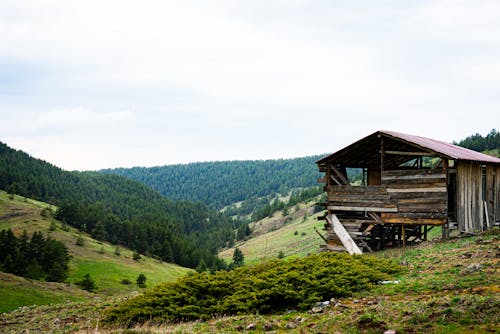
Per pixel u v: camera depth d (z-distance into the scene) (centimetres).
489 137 16300
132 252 15938
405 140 2338
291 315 1287
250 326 1187
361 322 1020
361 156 2870
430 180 2331
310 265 1688
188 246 16938
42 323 1830
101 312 1809
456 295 1112
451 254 1770
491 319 902
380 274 1530
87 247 14675
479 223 2580
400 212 2422
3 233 12700
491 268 1367
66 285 9800
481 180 2672
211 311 1484
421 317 978
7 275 8769
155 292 1672
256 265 1991
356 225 2605
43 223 16600
